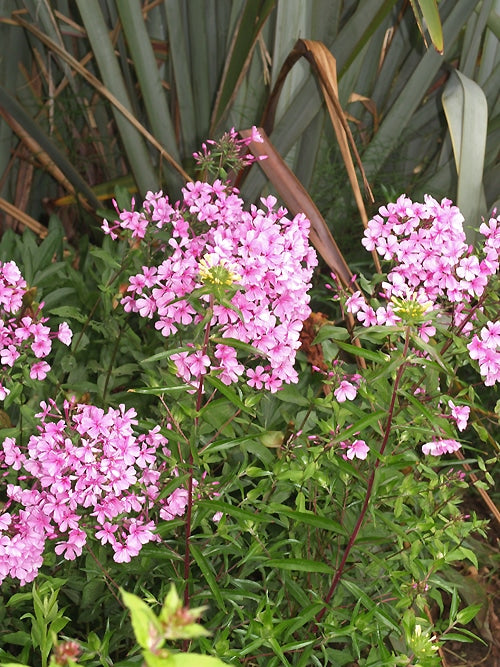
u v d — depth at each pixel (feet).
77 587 3.45
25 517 3.04
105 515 3.09
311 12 4.91
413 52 5.82
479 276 3.33
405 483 3.34
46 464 2.95
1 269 3.31
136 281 3.46
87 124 6.24
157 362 3.92
